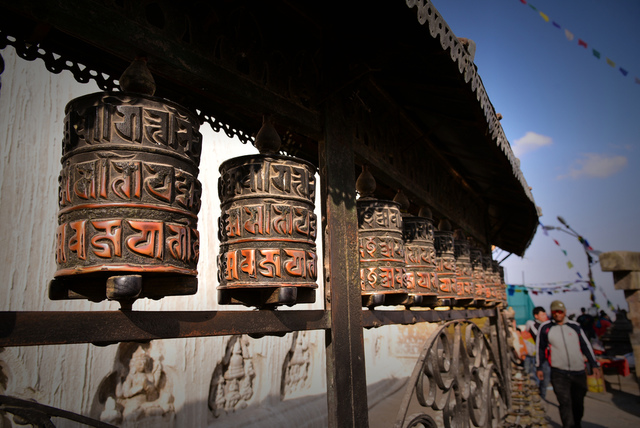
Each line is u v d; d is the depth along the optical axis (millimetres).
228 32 1275
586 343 4531
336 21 1555
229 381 3689
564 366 4484
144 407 2988
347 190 1684
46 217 2666
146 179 866
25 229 2553
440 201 3000
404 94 2160
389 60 1588
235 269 1176
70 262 835
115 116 870
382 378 6648
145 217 856
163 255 856
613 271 5691
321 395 4805
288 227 1194
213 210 3682
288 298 1152
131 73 979
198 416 3326
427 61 1557
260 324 1185
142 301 3092
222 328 1080
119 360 2904
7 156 2521
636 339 5500
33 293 2549
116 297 812
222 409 3594
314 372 4816
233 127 1970
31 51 1259
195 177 976
